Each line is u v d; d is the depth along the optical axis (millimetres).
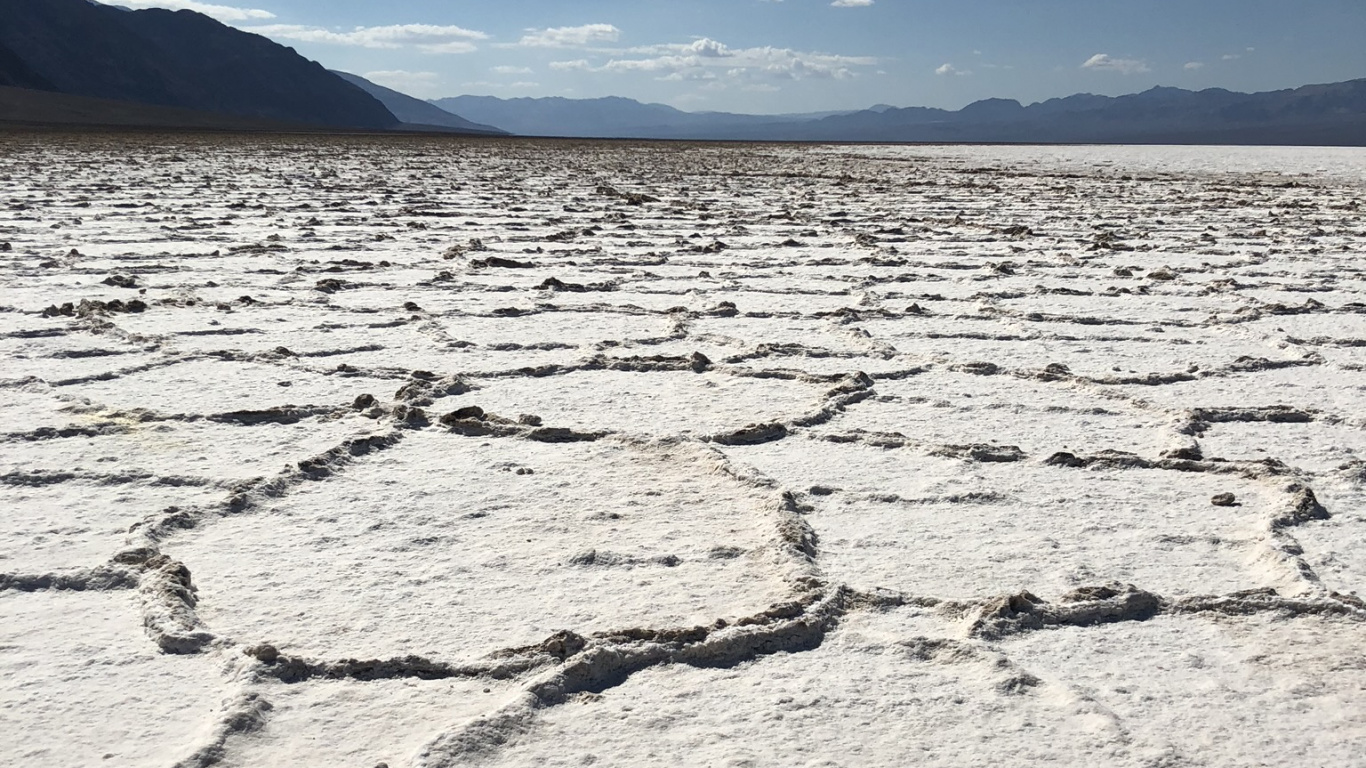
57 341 5090
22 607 2438
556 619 2412
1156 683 2168
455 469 3412
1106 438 3850
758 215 12523
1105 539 2906
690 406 4188
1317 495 3248
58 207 11930
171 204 12625
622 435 3754
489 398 4289
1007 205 14391
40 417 3844
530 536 2885
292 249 8844
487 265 8023
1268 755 1926
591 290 6996
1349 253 9219
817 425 3951
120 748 1915
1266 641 2344
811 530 2936
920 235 10531
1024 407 4246
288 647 2266
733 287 7176
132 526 2846
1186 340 5590
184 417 3908
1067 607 2447
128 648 2258
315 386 4402
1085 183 19906
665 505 3121
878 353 5180
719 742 1965
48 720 1993
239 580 2582
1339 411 4199
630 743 1959
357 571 2648
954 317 6195
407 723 2008
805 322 5996
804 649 2309
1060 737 1980
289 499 3125
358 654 2240
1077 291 7094
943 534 2924
